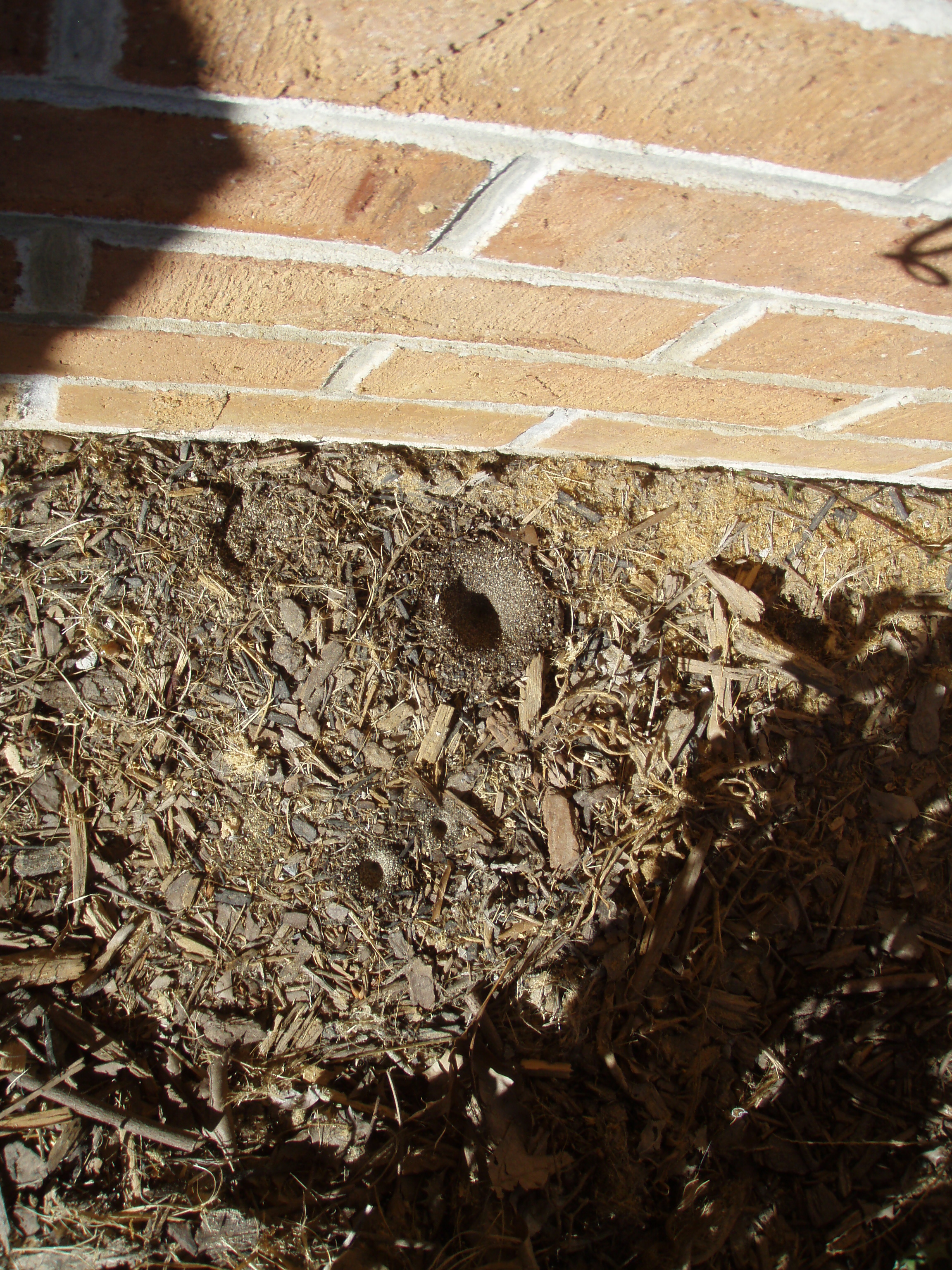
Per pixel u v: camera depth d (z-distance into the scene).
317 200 0.32
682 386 0.42
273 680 0.49
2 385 0.40
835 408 0.44
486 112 0.30
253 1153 0.46
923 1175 0.51
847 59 0.29
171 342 0.38
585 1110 0.49
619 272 0.35
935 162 0.31
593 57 0.29
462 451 0.50
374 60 0.28
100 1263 0.44
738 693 0.53
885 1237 0.50
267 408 0.44
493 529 0.51
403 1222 0.47
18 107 0.28
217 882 0.48
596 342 0.39
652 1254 0.48
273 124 0.30
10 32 0.26
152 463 0.47
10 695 0.46
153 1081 0.46
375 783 0.49
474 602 0.51
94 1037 0.46
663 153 0.31
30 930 0.46
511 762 0.51
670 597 0.53
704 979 0.52
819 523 0.54
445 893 0.50
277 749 0.49
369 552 0.50
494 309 0.37
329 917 0.49
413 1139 0.48
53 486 0.46
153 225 0.32
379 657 0.50
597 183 0.32
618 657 0.52
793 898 0.53
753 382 0.42
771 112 0.30
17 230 0.32
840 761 0.54
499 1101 0.49
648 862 0.51
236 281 0.35
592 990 0.50
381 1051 0.49
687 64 0.29
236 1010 0.48
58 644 0.47
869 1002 0.53
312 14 0.27
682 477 0.53
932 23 0.28
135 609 0.47
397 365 0.40
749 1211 0.49
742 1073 0.51
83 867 0.47
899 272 0.35
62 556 0.47
